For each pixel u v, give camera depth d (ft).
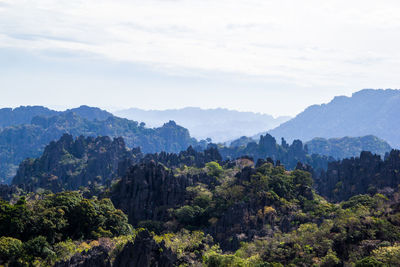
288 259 412.77
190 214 576.61
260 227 545.44
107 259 372.17
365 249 392.47
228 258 387.34
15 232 436.35
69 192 527.40
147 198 634.02
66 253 407.44
